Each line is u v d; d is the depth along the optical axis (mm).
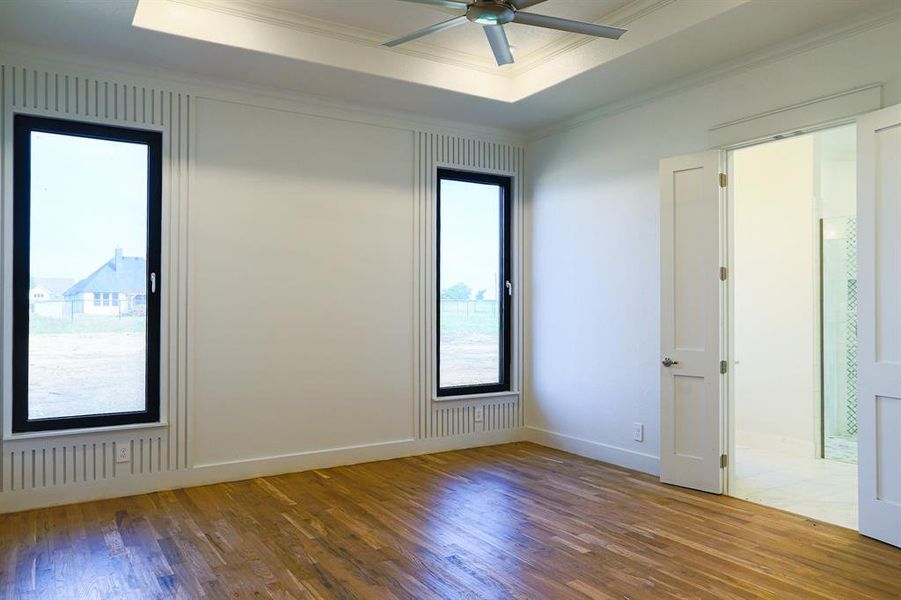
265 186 4828
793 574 3035
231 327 4688
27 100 4023
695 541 3469
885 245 3414
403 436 5445
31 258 4129
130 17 3621
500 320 6113
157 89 4430
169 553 3299
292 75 4543
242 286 4734
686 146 4586
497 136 5965
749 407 6332
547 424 5875
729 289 4363
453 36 4508
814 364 5477
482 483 4609
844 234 5816
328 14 4172
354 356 5207
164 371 4430
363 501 4184
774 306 6137
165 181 4445
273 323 4855
